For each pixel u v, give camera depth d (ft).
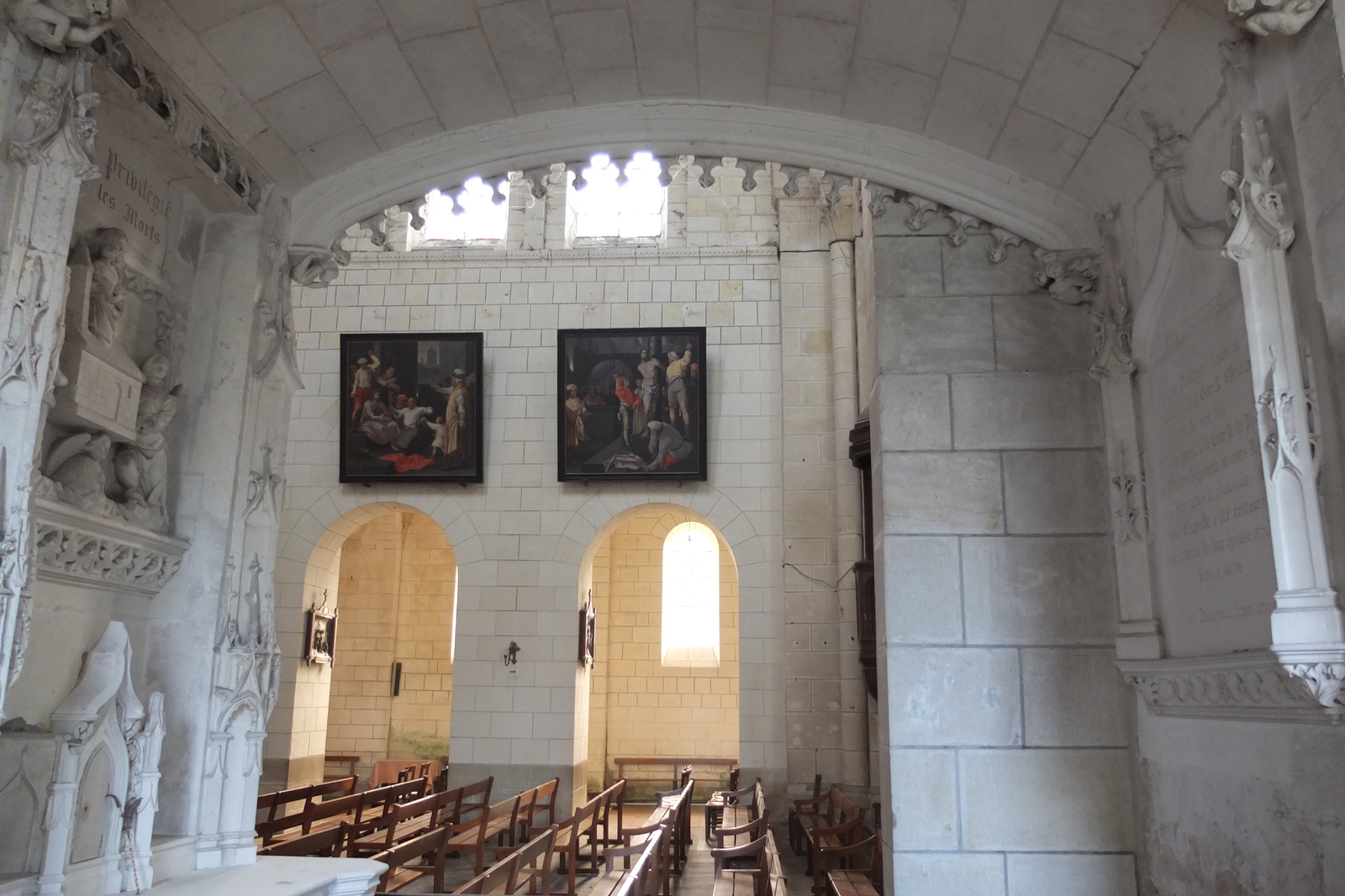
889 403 19.07
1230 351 14.02
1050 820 17.25
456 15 17.28
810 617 43.45
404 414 45.91
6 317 12.42
